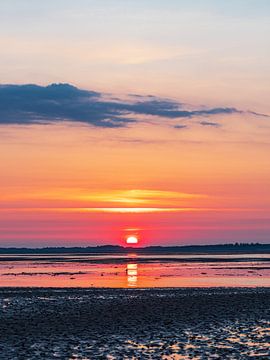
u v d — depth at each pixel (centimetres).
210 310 4412
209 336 3206
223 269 12612
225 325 3622
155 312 4356
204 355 2655
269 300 5109
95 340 3116
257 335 3219
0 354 2722
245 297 5441
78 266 15050
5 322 3878
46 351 2797
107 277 9906
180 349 2819
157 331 3419
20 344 3000
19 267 14475
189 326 3603
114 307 4781
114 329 3509
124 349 2839
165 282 8519
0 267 14475
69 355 2692
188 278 9506
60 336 3256
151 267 14012
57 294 6219
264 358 2561
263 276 9950
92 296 5950
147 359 2586
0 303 5231
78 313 4375
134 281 8819
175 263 16938
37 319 4031
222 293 6166
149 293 6303
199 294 6053
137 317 4069
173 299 5419
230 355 2639
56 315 4262
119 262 18450
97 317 4100
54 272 11731
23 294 6225
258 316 4022
